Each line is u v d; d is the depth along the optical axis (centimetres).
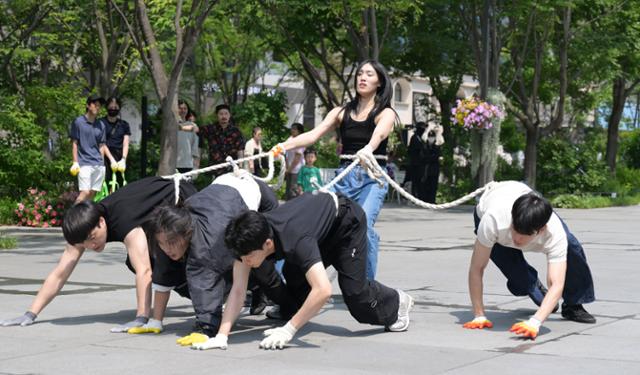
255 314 767
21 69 2747
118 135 1705
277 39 2536
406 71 3147
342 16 2228
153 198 700
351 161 789
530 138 3117
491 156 2706
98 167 1648
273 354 605
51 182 1991
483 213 698
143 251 697
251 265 614
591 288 728
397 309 687
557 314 773
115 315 768
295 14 2397
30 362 576
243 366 566
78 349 619
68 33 2512
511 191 690
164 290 685
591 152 3338
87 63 2991
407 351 614
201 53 3622
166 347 627
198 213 652
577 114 4131
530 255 1256
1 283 987
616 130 3744
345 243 662
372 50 2175
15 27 2442
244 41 3506
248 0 2323
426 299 866
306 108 5194
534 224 645
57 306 817
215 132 1486
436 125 3525
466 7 2739
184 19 1952
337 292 912
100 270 1109
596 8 2927
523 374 541
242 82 4000
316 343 645
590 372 546
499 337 668
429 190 2853
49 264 1177
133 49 2423
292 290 710
